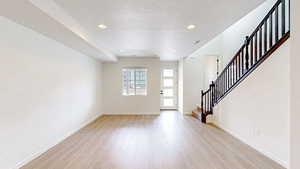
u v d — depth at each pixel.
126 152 3.58
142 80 8.00
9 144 2.78
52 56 3.95
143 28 3.74
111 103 7.93
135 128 5.52
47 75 3.77
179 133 4.95
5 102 2.71
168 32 4.01
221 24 3.48
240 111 4.31
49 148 3.80
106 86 7.91
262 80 3.44
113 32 4.04
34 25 2.99
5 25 2.69
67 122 4.66
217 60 7.70
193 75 7.91
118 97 7.93
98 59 7.10
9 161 2.77
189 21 3.33
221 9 2.80
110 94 7.92
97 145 3.99
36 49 3.41
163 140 4.34
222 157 3.32
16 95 2.92
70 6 2.72
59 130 4.25
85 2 2.59
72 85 4.96
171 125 5.91
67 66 4.65
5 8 2.31
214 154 3.46
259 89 3.53
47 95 3.77
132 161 3.16
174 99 9.23
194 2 2.58
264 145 3.41
